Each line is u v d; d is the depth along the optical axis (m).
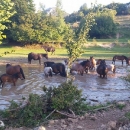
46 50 45.84
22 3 59.78
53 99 10.77
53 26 60.09
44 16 61.88
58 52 50.31
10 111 10.66
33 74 25.50
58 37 59.47
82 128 9.45
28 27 56.91
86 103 13.12
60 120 10.34
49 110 11.07
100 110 11.88
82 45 13.59
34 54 33.41
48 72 24.17
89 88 19.36
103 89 19.08
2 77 19.27
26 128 9.73
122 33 83.94
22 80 22.20
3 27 25.73
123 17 104.44
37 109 10.46
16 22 59.06
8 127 9.77
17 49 54.75
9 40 60.16
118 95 16.98
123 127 9.26
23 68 29.61
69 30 14.07
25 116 10.20
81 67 25.17
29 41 57.94
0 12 22.95
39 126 9.52
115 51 51.22
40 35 57.69
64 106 10.94
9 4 23.33
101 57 41.03
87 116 10.80
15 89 18.55
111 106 12.49
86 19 13.59
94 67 29.17
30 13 59.34
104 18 80.56
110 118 10.66
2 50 51.34
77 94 11.34
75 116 10.63
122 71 28.23
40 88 19.05
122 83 21.47
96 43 59.97
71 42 13.52
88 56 41.69
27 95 16.73
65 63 26.58
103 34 81.19
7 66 24.19
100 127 9.54
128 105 12.84
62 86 11.40
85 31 13.48
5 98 15.84
